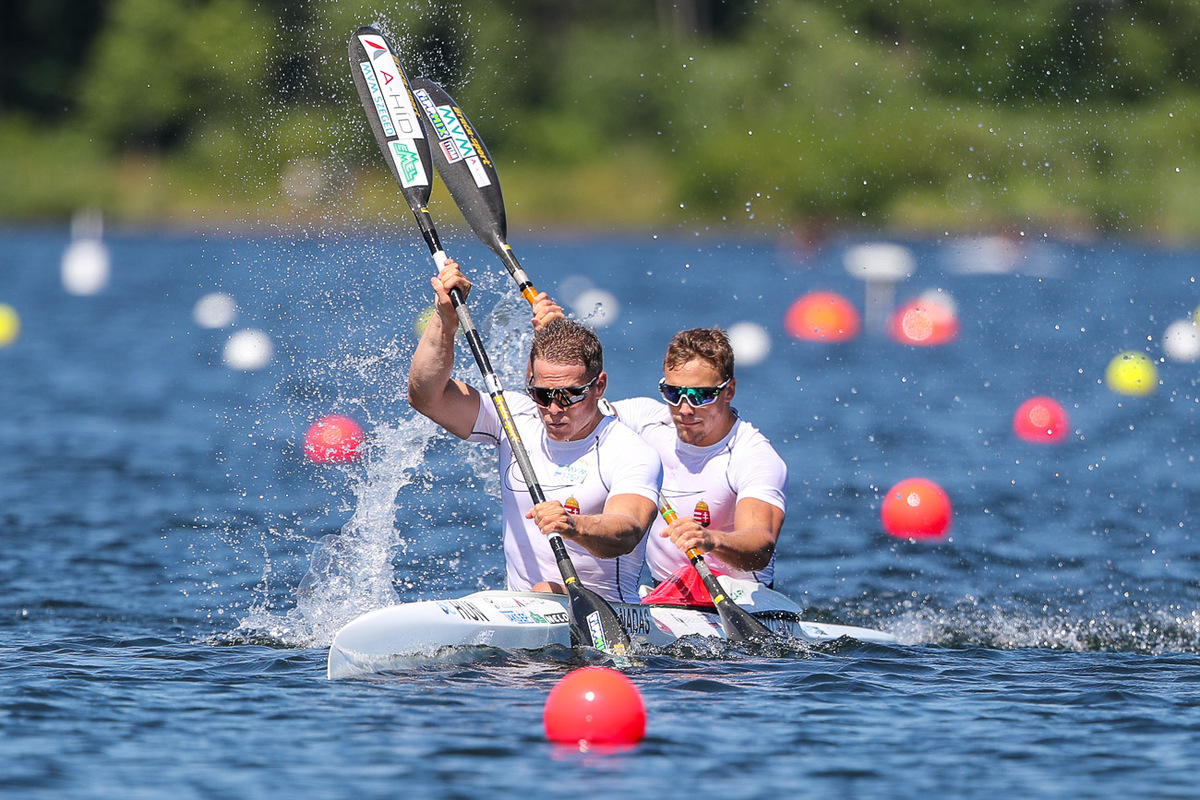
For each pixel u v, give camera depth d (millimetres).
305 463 51000
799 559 37719
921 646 28297
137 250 162750
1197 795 18016
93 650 26109
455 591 33531
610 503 25234
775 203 186375
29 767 18469
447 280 25906
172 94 196500
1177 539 40469
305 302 91688
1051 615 31531
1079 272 153625
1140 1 164750
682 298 122938
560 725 19844
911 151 171750
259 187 148125
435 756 19141
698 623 27234
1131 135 165000
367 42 31906
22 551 36188
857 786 18219
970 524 42375
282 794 17594
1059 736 20672
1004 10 167625
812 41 184000
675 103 198875
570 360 24609
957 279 147125
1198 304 122250
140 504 43000
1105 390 73812
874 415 64375
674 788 18000
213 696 22344
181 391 68000
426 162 30906
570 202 198625
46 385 69938
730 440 27688
